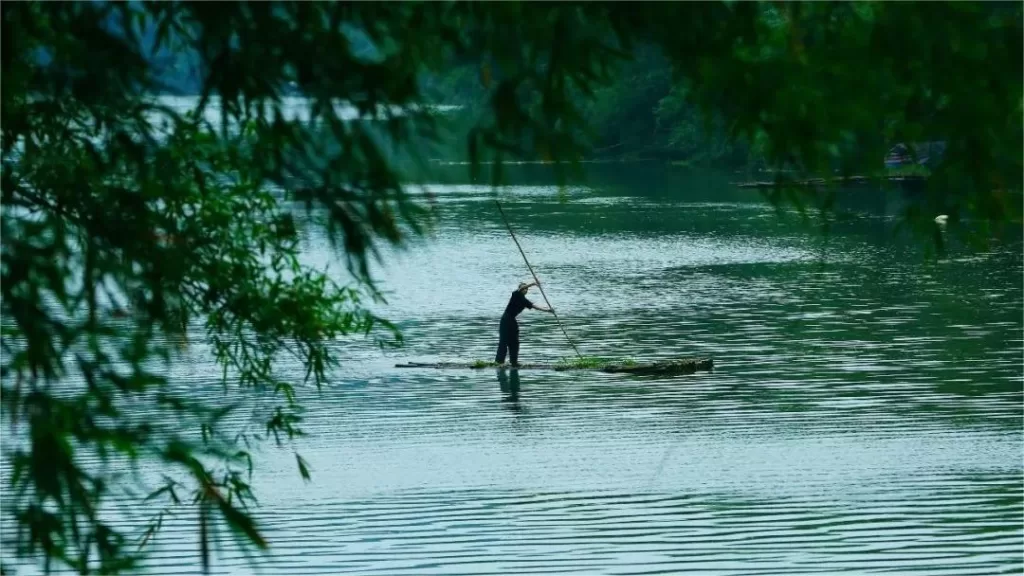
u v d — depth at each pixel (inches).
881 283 5113.2
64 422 634.2
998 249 6131.9
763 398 3063.5
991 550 1925.4
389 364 3592.5
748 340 3902.6
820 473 2377.0
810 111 593.3
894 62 582.6
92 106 709.9
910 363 3452.3
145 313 721.0
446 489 2319.1
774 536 2012.8
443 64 630.5
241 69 653.9
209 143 814.5
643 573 1862.7
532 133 614.5
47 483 621.0
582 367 3516.2
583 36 600.1
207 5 650.2
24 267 650.2
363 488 2313.0
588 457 2539.4
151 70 675.4
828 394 3080.7
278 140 669.3
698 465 2454.5
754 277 5388.8
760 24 601.9
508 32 602.2
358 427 2797.7
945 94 585.3
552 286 5246.1
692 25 595.5
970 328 4005.9
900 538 1987.0
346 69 641.0
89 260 687.7
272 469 2423.7
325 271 1080.2
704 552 1948.8
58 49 669.9
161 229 759.1
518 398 3157.0
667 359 3627.0
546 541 2009.1
